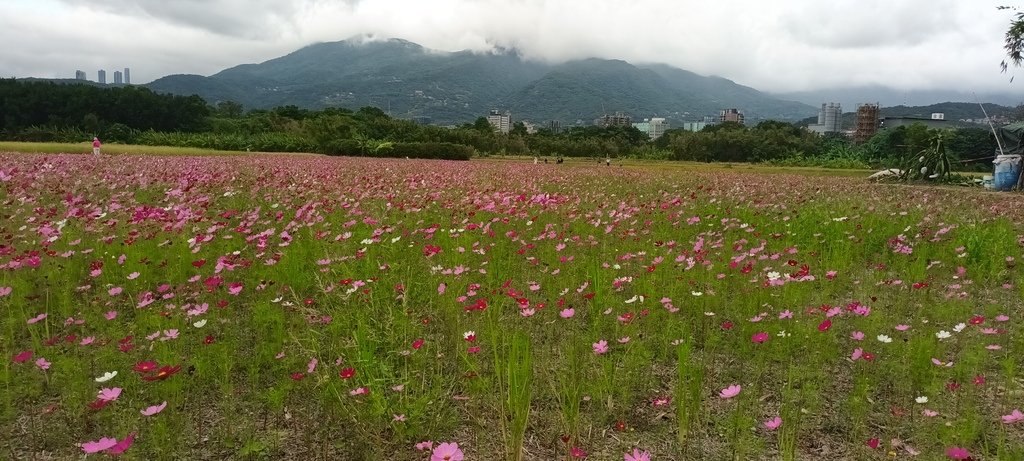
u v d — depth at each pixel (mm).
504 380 3039
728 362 3672
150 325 3641
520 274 5398
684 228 8148
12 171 11656
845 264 5938
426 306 4109
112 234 5992
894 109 149875
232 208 8391
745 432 2689
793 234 7441
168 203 8719
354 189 10461
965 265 6164
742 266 5480
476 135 59594
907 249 6090
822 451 2703
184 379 3031
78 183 10438
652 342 3844
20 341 3605
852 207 10781
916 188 19109
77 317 3986
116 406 2826
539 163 40188
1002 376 3516
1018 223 9219
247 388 3148
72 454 2508
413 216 8180
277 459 2514
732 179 21656
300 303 3834
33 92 57031
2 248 4656
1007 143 22547
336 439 2656
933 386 3043
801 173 34688
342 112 79062
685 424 2689
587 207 9953
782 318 3834
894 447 2668
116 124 56906
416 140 54562
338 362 2918
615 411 3012
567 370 3273
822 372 3424
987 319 4375
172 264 5039
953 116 138375
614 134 79000
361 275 4379
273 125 64938
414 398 2729
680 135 70188
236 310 4277
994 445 2725
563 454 2623
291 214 7957
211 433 2707
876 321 4062
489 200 9750
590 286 4582
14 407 2846
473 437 2748
